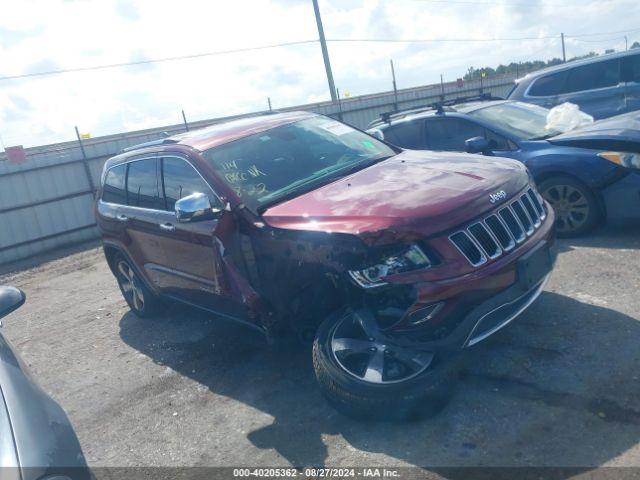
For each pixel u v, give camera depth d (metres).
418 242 3.36
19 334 7.23
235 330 5.69
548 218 4.08
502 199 3.71
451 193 3.65
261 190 4.43
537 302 4.70
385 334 3.48
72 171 14.32
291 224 3.87
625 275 4.89
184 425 4.18
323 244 3.66
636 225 5.97
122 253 6.15
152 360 5.48
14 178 13.55
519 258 3.58
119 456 3.97
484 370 3.91
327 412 3.89
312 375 4.44
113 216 6.08
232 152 4.84
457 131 7.14
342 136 5.32
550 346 4.02
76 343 6.45
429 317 3.32
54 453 2.43
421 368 3.45
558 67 9.91
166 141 5.44
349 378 3.50
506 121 6.96
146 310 6.48
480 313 3.38
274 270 4.13
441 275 3.31
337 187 4.22
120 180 6.10
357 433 3.59
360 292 3.73
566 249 5.79
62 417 2.74
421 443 3.35
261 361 4.89
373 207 3.63
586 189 5.77
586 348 3.90
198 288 4.98
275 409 4.09
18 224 13.63
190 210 4.09
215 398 4.47
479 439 3.27
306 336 4.34
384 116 8.18
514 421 3.36
